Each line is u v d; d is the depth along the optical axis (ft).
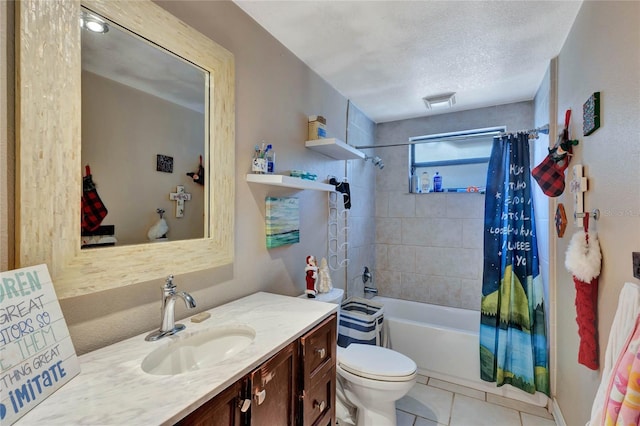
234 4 4.71
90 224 2.93
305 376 3.58
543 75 7.06
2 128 2.43
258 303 4.50
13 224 2.47
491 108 9.12
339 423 5.88
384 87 7.77
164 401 2.16
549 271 6.44
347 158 7.96
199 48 4.00
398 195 10.39
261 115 5.28
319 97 7.11
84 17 2.90
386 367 5.32
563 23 5.08
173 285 3.46
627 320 2.69
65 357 2.41
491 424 5.96
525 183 6.97
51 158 2.62
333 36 5.55
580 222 4.43
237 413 2.62
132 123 3.33
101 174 3.04
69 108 2.74
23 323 2.14
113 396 2.21
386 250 10.57
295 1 4.62
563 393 5.77
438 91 8.04
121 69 3.22
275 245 5.46
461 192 9.42
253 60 5.09
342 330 7.04
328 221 7.62
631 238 3.04
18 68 2.43
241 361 2.77
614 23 3.49
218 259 4.28
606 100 3.69
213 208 4.23
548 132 6.52
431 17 4.97
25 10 2.45
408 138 10.30
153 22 3.44
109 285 3.05
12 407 1.92
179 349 3.32
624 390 2.31
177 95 3.81
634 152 2.99
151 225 3.51
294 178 5.04
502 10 4.78
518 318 6.81
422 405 6.55
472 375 7.23
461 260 9.45
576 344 5.00
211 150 4.22
